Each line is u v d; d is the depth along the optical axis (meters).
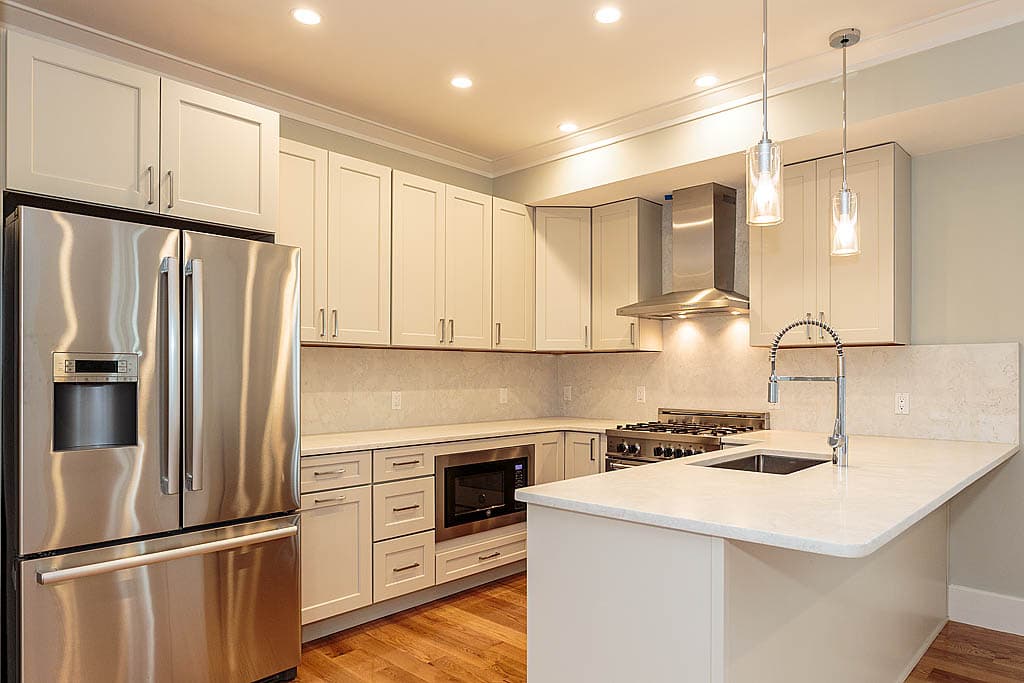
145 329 2.33
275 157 2.87
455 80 3.30
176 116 2.58
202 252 2.48
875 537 1.44
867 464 2.52
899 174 3.33
